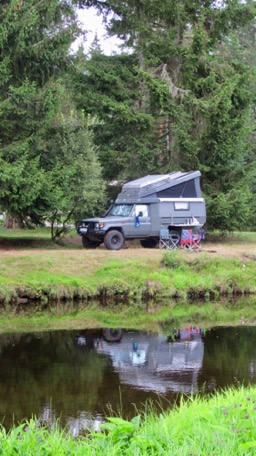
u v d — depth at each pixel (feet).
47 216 85.05
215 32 101.91
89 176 86.74
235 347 46.39
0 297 61.77
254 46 165.17
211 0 100.94
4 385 35.45
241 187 100.73
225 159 98.94
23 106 76.38
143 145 97.66
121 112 94.07
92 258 71.31
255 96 102.99
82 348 45.73
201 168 97.25
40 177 74.69
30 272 65.98
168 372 38.58
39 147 78.28
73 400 32.42
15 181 72.84
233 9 99.71
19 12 74.38
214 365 40.50
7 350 44.80
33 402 32.09
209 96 97.40
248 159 122.31
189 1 99.81
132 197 81.82
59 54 79.77
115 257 72.02
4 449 17.76
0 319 56.54
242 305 65.92
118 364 40.75
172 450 18.20
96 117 100.83
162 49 98.53
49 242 87.10
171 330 53.11
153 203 80.64
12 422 28.68
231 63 101.96
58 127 84.64
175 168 98.73
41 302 63.41
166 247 78.64
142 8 98.27
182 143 94.89
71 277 66.64
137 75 98.07
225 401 25.98
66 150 82.84
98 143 102.68
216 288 70.13
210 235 104.73
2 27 73.31
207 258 73.05
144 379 36.83
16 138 76.74
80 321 56.34
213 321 57.41
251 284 71.82
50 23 80.02
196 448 18.19
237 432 19.38
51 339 48.70
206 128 95.86
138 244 91.15
